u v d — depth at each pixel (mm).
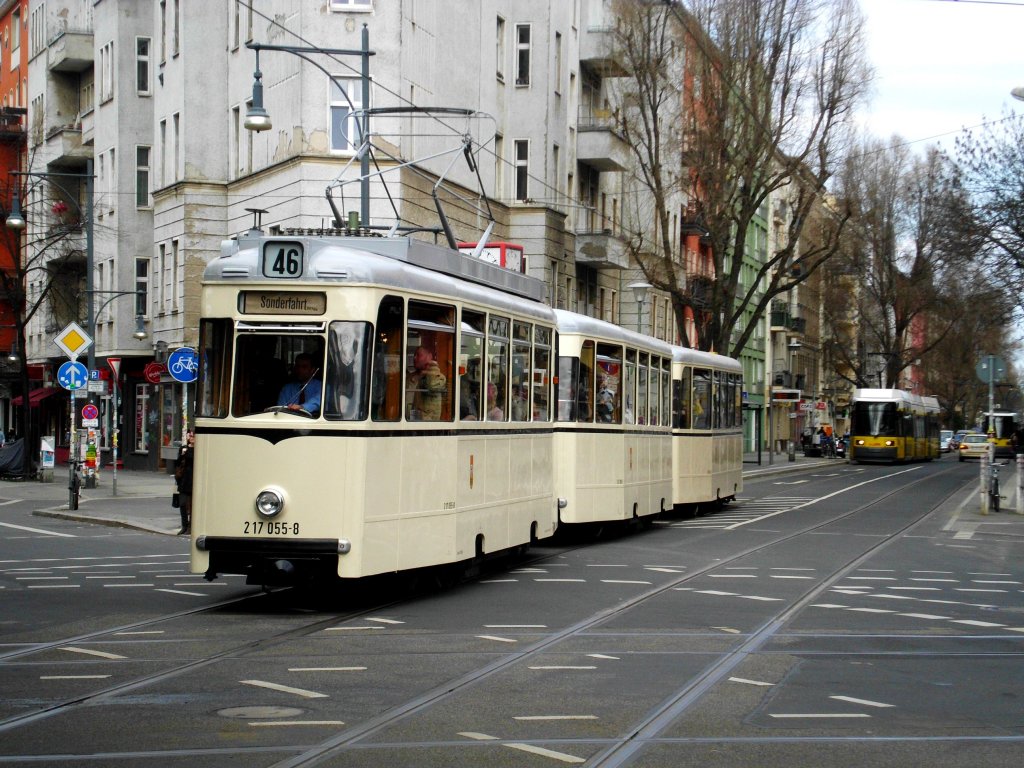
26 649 10727
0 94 68812
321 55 36406
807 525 26609
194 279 42344
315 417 12727
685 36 44594
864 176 66500
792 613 13547
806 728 8172
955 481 49062
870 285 72750
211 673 9680
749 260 87000
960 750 7652
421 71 38188
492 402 16094
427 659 10398
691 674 9961
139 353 47781
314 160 36438
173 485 39312
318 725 7984
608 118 52062
